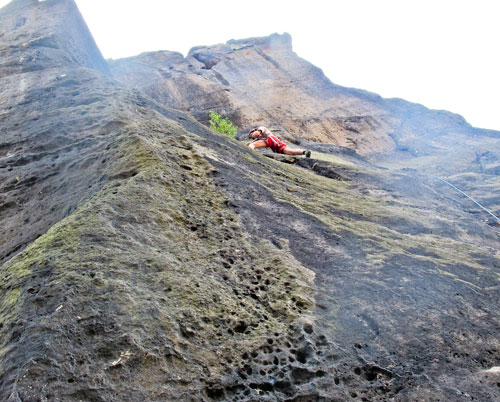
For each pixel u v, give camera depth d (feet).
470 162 69.51
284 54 131.95
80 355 6.59
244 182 17.02
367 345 8.75
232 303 9.08
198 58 126.21
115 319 7.38
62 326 6.95
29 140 19.99
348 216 18.22
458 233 20.47
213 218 12.87
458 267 13.50
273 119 96.53
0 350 6.77
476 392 7.68
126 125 19.83
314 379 7.54
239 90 107.55
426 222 20.70
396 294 10.77
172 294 8.57
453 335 9.41
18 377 6.02
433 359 8.55
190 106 96.63
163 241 10.50
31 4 55.77
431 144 104.17
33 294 7.78
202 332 7.91
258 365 7.61
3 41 42.37
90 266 8.48
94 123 20.68
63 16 51.90
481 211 33.50
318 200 19.47
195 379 6.88
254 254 11.60
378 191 28.58
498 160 66.54
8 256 11.80
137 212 11.10
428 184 39.29
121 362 6.67
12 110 25.94
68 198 13.85
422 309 10.30
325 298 10.11
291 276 10.63
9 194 15.58
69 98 26.40
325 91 113.91
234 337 8.13
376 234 15.93
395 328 9.38
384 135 103.14
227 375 7.17
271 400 6.97
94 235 9.53
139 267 9.00
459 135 109.09
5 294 8.20
